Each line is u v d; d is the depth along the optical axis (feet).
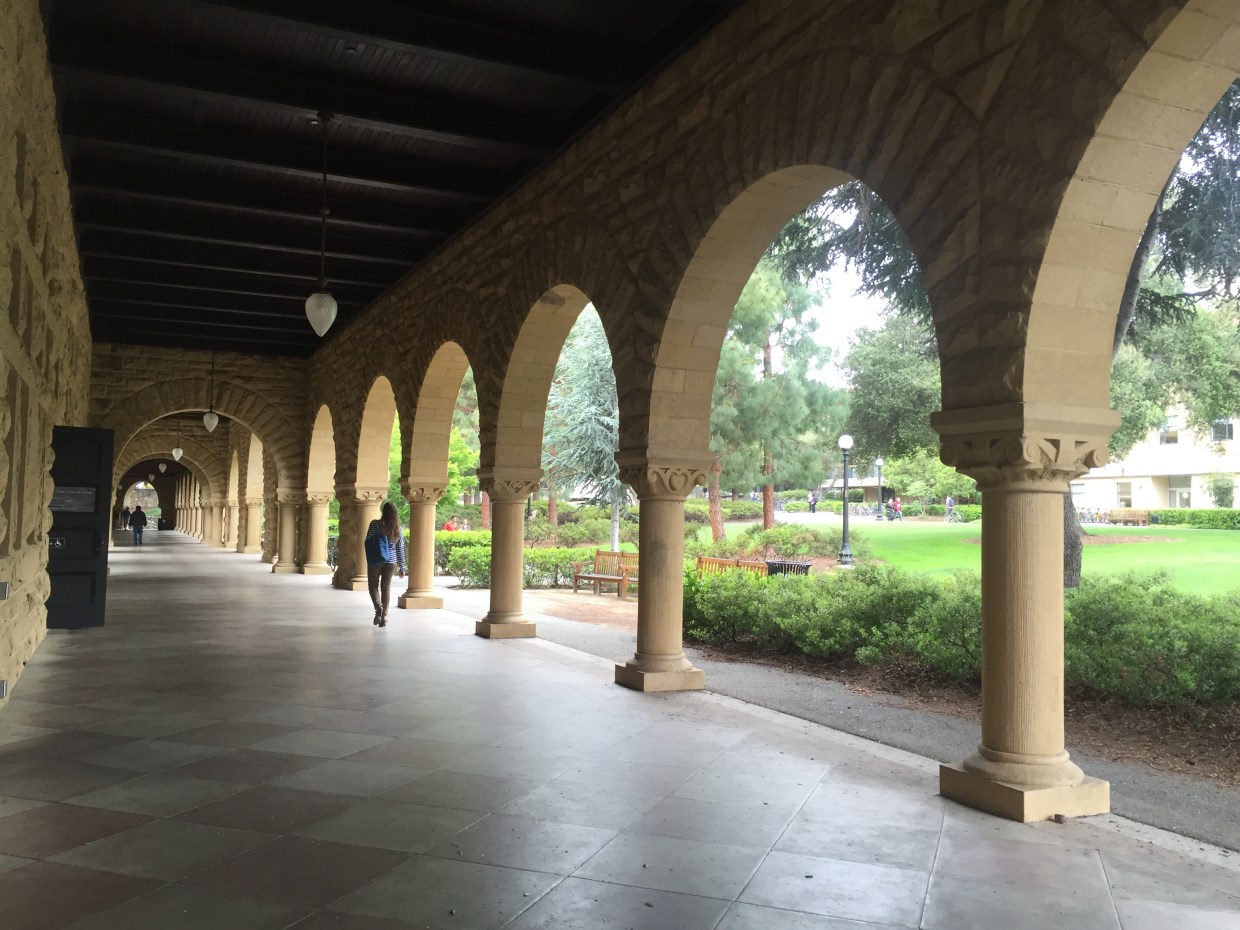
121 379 51.19
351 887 9.43
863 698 19.98
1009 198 11.98
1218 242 26.40
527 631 28.40
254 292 39.58
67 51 19.15
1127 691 17.65
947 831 11.41
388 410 42.98
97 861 10.03
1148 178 11.45
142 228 31.14
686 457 20.31
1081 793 12.13
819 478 58.75
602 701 18.89
